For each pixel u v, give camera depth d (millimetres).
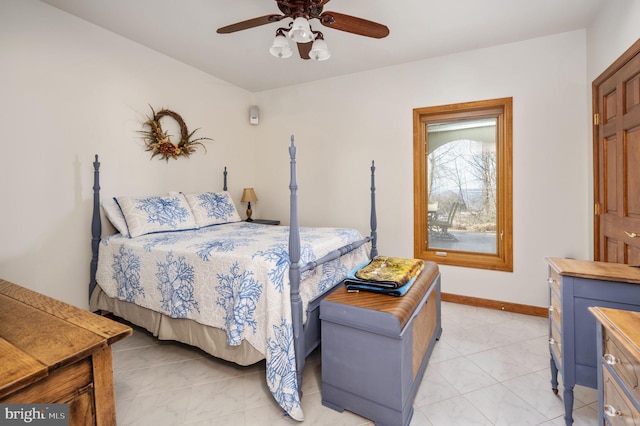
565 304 1499
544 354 2225
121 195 2844
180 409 1695
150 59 3053
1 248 2145
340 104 3717
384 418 1542
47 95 2352
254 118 4145
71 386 792
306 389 1874
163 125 3201
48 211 2375
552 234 2816
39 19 2293
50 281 2395
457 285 3217
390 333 1474
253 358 1808
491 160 3133
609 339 1032
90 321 1006
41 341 854
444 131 3332
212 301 1920
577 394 1786
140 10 2404
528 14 2424
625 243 2043
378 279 1764
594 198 2490
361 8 2340
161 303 2145
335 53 3111
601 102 2373
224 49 3053
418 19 2490
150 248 2217
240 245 2068
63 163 2453
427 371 2029
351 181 3688
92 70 2615
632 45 1873
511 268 2975
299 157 4020
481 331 2592
